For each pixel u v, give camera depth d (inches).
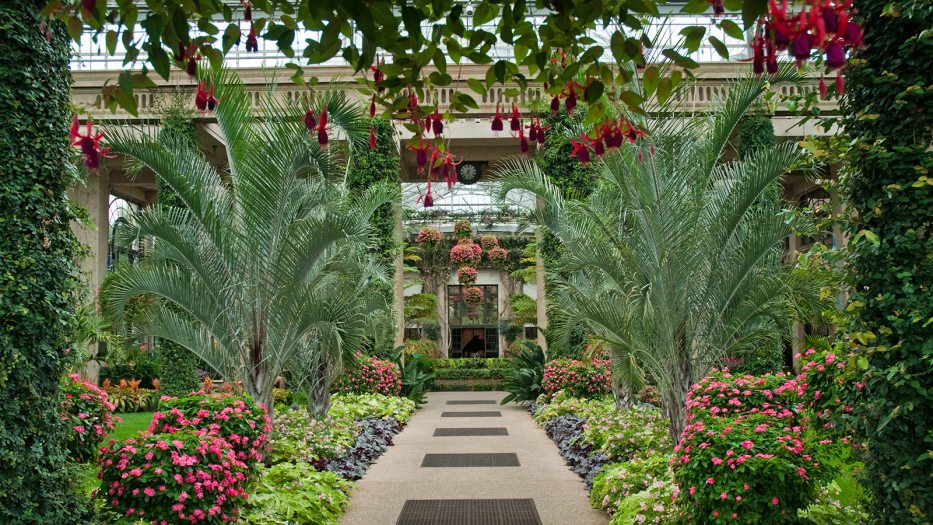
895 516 117.9
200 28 111.3
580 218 286.8
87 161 108.2
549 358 496.4
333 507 207.6
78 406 228.5
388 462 299.0
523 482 255.6
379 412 416.8
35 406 133.2
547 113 448.5
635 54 110.7
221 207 267.0
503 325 1018.7
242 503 179.9
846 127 132.2
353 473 263.9
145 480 152.9
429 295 969.5
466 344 1078.4
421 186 631.2
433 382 692.1
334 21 102.4
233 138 266.5
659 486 182.5
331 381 347.9
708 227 250.2
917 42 114.7
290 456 256.7
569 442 312.3
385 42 111.7
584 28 113.6
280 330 259.8
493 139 502.6
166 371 450.0
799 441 150.4
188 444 163.6
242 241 260.1
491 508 218.2
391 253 465.7
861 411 125.2
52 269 139.3
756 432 156.7
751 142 424.2
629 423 287.3
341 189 321.7
